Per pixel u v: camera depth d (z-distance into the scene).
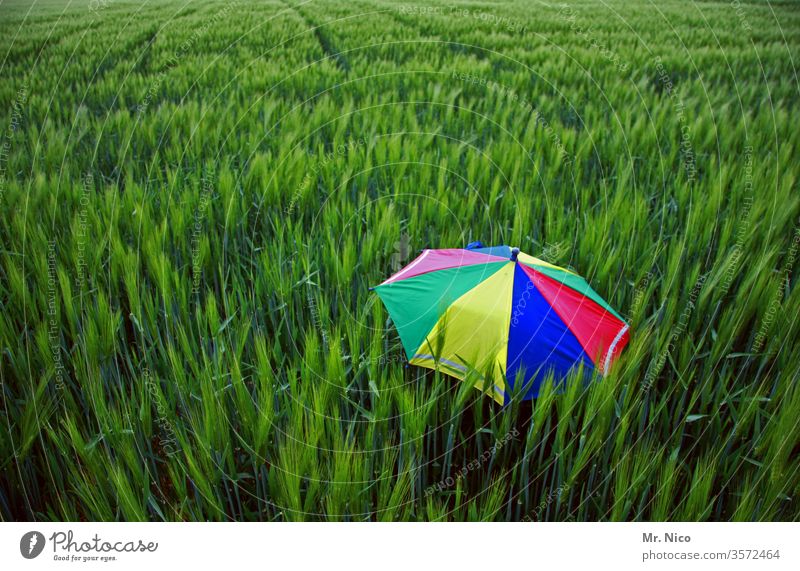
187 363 2.95
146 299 3.05
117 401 2.64
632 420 2.71
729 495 2.62
